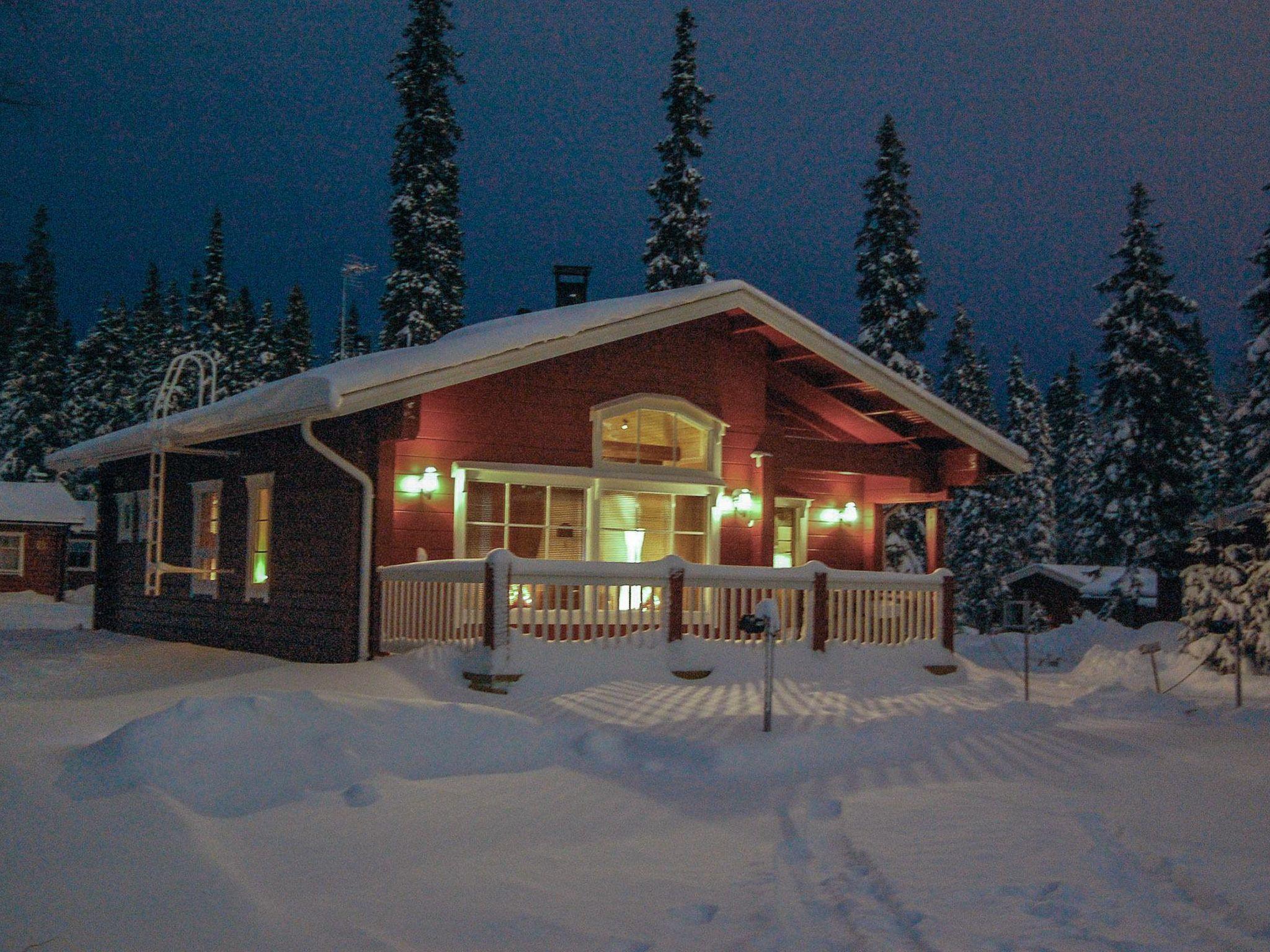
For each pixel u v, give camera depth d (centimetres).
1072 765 899
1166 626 2342
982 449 1875
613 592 1606
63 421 5731
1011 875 593
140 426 2094
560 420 1648
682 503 1738
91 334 6212
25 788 646
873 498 2089
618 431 1703
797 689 1266
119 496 2330
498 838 663
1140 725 1120
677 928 512
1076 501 5428
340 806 704
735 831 694
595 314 1628
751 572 1388
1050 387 6650
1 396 5691
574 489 1656
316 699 851
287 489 1647
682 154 3534
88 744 814
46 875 527
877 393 1858
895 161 3488
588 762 876
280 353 6328
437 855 623
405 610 1410
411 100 3341
